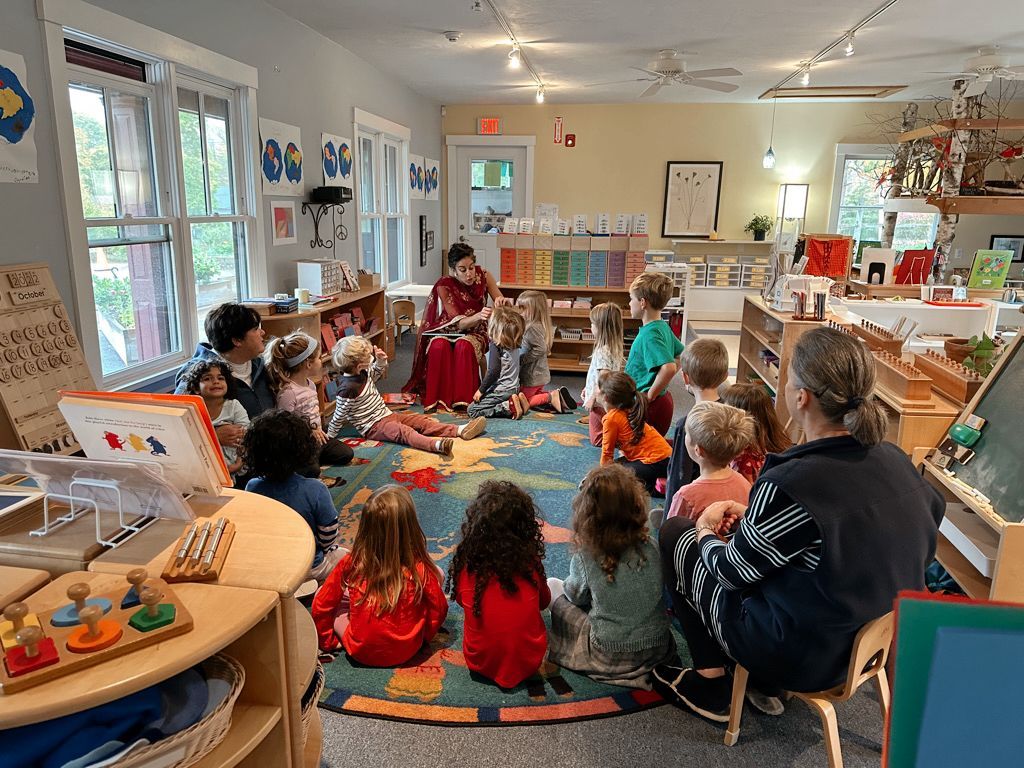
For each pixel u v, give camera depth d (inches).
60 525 56.6
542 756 70.2
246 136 165.3
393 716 74.9
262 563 52.1
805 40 207.6
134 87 127.2
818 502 55.7
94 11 110.6
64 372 102.9
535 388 193.2
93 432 58.5
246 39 162.1
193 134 149.1
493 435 169.5
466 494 133.0
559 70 256.8
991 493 83.1
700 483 86.4
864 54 225.3
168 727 42.8
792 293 169.5
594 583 79.9
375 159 264.7
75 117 114.4
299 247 197.3
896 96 308.8
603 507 78.4
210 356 120.9
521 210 357.7
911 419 103.9
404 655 83.1
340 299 189.0
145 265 132.9
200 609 46.2
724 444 83.3
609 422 130.6
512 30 199.2
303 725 59.3
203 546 53.1
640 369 153.0
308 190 201.3
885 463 58.7
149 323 135.7
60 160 106.0
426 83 287.1
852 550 55.9
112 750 39.8
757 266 334.0
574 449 160.1
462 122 349.4
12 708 36.9
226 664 48.3
